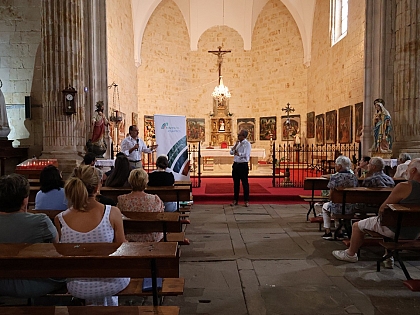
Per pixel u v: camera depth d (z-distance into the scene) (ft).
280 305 11.47
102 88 33.04
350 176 17.80
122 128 49.44
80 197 8.82
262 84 67.31
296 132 63.93
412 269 14.57
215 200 31.32
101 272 8.04
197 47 68.18
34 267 7.98
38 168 25.35
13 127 31.37
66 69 28.43
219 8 66.08
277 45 65.31
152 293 8.66
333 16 51.98
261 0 65.26
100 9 32.81
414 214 12.97
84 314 7.27
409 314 10.81
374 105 33.24
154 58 63.00
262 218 24.50
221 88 60.80
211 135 65.05
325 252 16.99
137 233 12.92
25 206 9.23
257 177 44.06
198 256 16.51
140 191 13.14
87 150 29.53
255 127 68.03
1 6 31.14
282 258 16.15
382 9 33.81
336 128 49.93
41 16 28.50
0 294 8.80
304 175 46.88
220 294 12.35
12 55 31.24
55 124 28.22
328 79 53.57
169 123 27.66
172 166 27.71
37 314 7.24
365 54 35.19
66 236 8.80
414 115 31.01
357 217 17.21
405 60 31.40
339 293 12.32
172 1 64.49
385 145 31.24
